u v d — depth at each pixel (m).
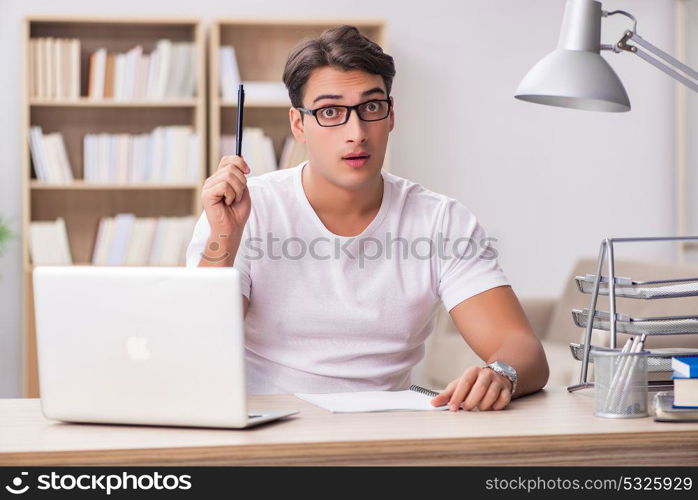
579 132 5.59
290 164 5.06
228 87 4.97
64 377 1.52
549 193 5.57
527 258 5.57
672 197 5.64
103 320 1.48
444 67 5.46
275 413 1.57
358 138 1.86
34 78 4.84
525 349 1.86
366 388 2.05
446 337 4.86
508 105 5.51
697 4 5.36
